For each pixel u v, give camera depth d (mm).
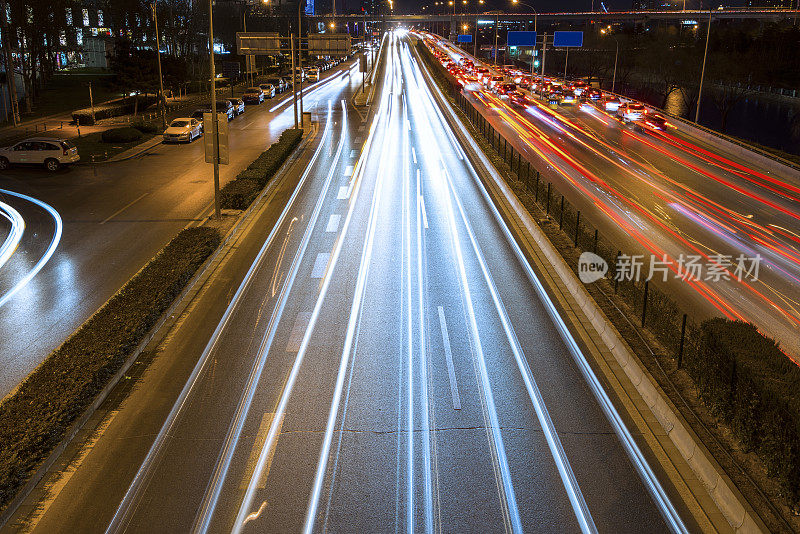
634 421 11953
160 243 23000
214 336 15555
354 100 70250
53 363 12820
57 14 70250
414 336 15602
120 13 97562
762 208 29094
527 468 10539
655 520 9352
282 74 108938
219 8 131250
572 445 11180
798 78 77750
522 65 162125
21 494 9664
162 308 16281
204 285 18938
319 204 28781
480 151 41031
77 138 46156
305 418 12023
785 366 10992
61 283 19234
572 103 70812
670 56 95875
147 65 56656
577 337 15555
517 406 12461
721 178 35469
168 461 10703
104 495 9867
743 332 12266
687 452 10797
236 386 13203
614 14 167000
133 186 32188
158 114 58625
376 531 9133
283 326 16141
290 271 20203
